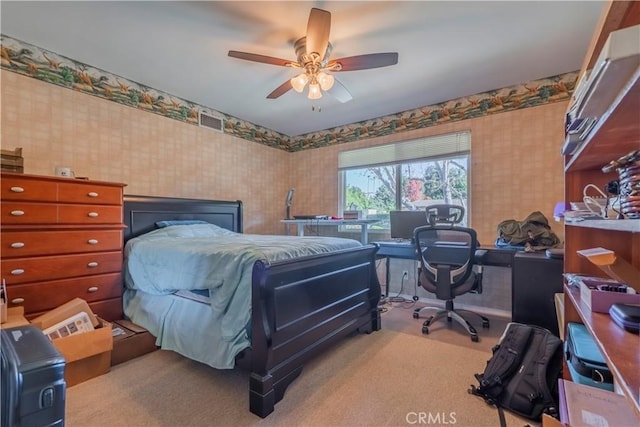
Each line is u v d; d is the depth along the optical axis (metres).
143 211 2.99
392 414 1.54
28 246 2.02
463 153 3.39
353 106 3.67
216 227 3.34
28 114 2.42
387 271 3.86
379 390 1.75
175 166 3.43
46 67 2.51
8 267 1.94
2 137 2.30
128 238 2.86
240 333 1.68
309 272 1.92
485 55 2.53
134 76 2.95
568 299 1.56
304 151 4.82
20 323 1.71
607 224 0.79
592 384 1.20
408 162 3.80
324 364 2.05
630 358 0.74
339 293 2.22
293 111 3.87
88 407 1.59
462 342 2.42
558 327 2.03
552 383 1.58
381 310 3.15
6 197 1.94
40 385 0.83
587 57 1.10
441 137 3.55
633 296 1.07
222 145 3.93
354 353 2.22
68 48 2.47
